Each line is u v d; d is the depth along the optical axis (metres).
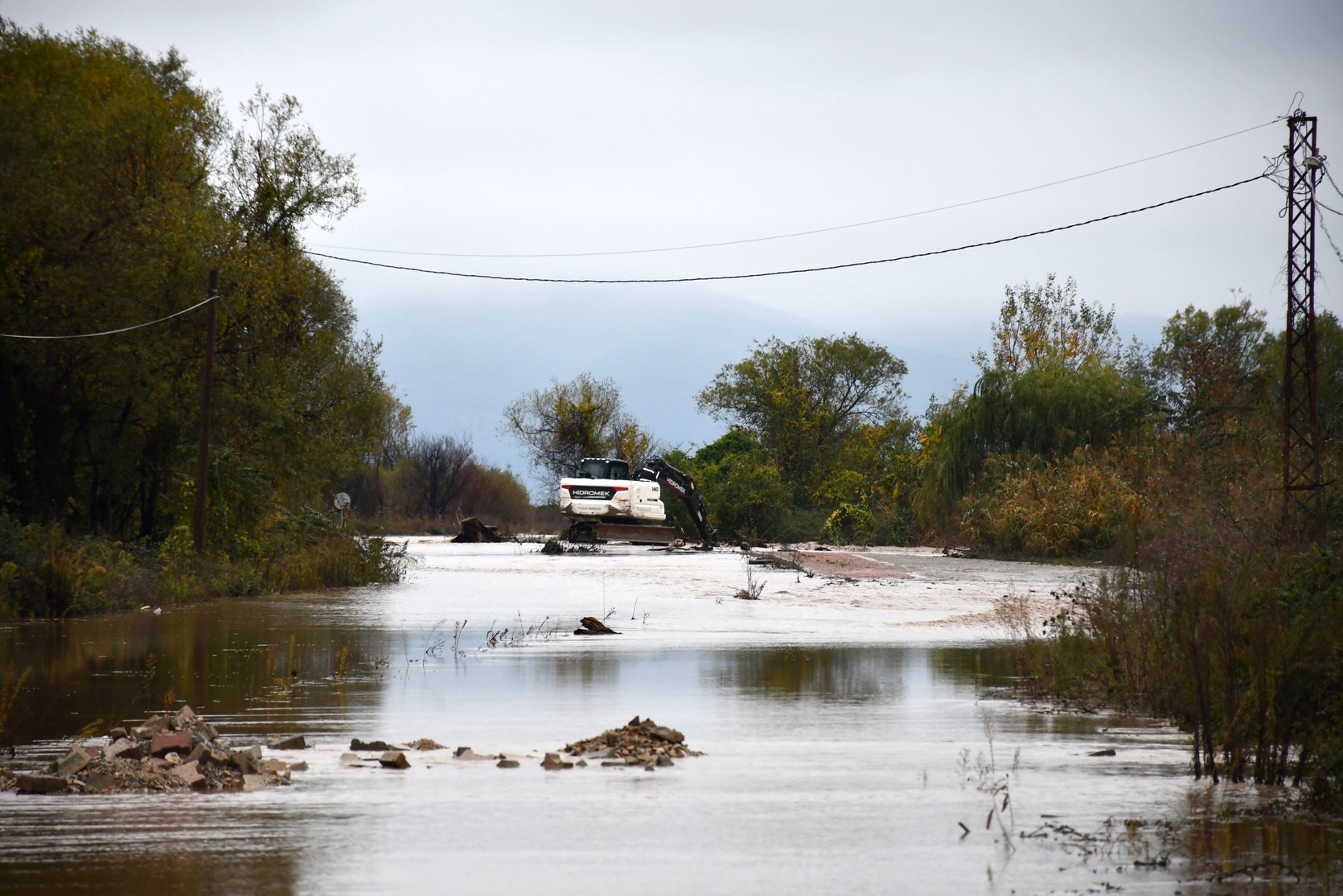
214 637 34.28
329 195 75.50
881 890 11.88
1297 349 79.56
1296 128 47.66
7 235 54.91
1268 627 19.05
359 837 13.65
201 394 60.72
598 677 26.67
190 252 57.97
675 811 14.90
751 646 32.97
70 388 58.41
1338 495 40.31
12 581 41.22
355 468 79.06
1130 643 24.12
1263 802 15.48
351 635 34.91
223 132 70.25
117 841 13.41
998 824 14.30
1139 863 12.76
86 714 21.45
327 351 72.75
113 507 64.25
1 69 59.94
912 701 23.67
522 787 16.16
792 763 17.77
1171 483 55.09
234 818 14.45
